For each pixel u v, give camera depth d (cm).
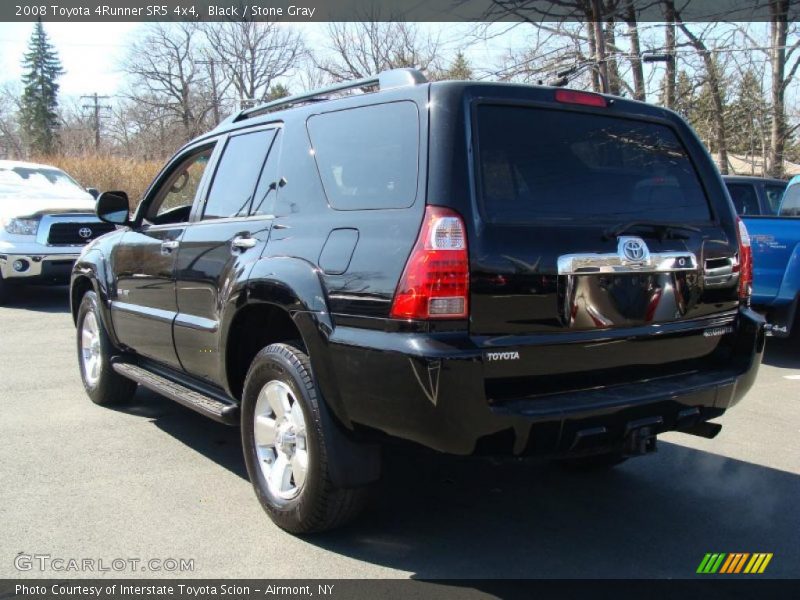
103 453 489
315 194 370
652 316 354
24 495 419
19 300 1193
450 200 307
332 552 358
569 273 324
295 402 361
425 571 341
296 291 348
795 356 833
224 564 344
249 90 4519
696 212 389
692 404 352
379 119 347
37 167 1323
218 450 498
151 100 4803
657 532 385
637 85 1942
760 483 453
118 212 535
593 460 456
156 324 493
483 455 303
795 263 745
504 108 337
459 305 300
